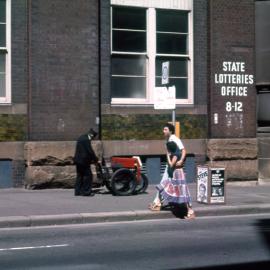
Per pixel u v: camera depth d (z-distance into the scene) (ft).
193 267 33.76
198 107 78.74
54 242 41.93
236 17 79.92
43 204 57.47
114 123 74.18
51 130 70.03
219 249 39.27
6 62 69.72
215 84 78.64
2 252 38.11
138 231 47.03
